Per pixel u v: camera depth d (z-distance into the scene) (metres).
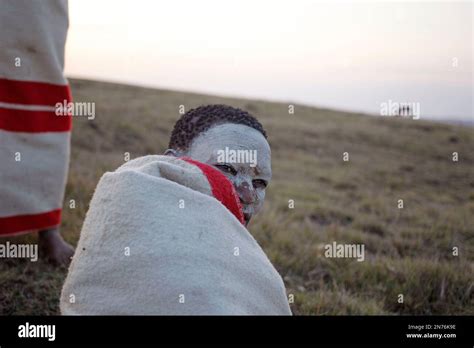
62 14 3.72
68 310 1.38
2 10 3.39
